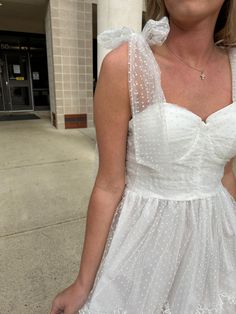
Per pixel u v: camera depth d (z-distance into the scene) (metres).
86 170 3.84
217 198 0.79
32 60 9.85
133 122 0.67
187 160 0.69
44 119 8.06
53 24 5.74
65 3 5.71
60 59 6.01
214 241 0.79
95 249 0.75
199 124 0.67
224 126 0.69
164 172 0.70
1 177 3.59
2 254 2.15
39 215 2.70
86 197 3.07
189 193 0.73
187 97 0.69
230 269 0.85
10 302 1.73
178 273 0.78
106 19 3.26
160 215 0.73
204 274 0.79
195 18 0.63
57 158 4.35
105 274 0.75
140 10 3.27
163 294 0.77
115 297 0.77
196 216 0.75
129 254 0.75
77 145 5.09
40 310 1.67
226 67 0.75
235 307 0.86
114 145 0.69
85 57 6.21
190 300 0.78
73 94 6.35
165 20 0.65
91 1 5.91
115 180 0.73
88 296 0.77
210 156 0.71
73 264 2.05
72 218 2.66
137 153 0.69
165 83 0.67
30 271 1.99
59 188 3.29
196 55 0.69
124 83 0.64
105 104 0.66
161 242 0.74
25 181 3.48
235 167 3.26
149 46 0.68
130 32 0.69
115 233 0.75
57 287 1.85
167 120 0.64
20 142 5.29
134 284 0.76
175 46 0.69
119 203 0.77
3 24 8.87
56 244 2.27
